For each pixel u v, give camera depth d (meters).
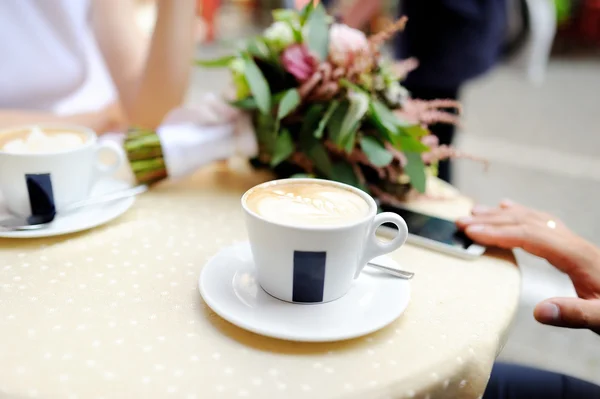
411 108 0.80
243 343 0.44
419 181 0.75
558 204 2.51
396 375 0.41
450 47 1.60
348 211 0.50
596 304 0.55
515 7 1.85
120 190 0.73
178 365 0.41
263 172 0.87
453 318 0.49
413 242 0.65
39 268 0.54
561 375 0.79
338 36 0.77
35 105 1.19
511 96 4.51
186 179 0.82
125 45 1.08
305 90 0.74
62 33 1.18
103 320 0.46
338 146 0.73
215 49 5.41
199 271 0.55
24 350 0.41
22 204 0.62
